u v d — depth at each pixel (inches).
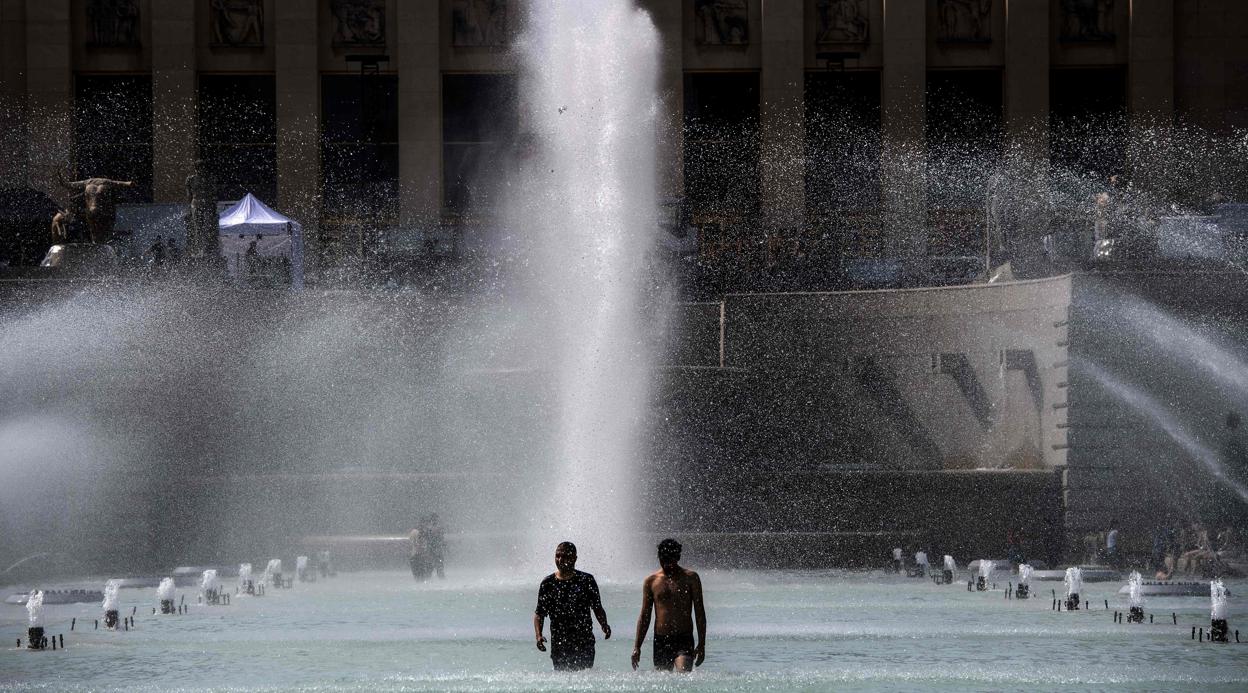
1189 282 2997.0
